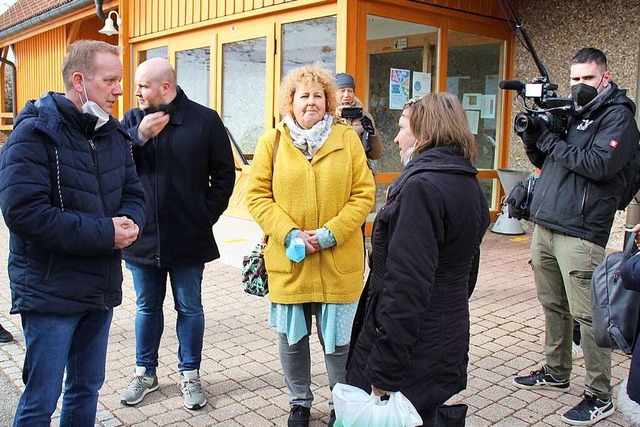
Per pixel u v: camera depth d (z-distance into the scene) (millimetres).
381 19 7191
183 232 3387
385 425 2127
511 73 8570
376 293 2305
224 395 3646
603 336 2678
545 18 8164
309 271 3037
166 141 3346
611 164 3150
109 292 2596
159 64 3309
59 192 2418
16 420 2475
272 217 3047
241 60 8547
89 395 2689
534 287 5926
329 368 3182
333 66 7203
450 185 2172
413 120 2312
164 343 4445
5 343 4461
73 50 2486
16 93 17234
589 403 3365
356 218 3037
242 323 4922
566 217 3350
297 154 3066
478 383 3820
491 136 8688
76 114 2461
